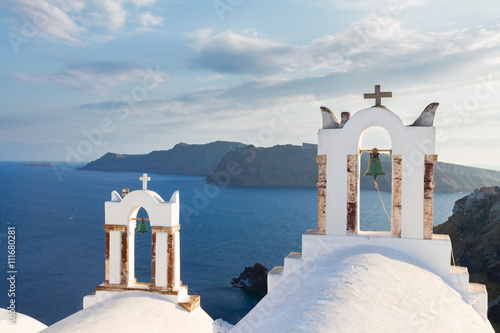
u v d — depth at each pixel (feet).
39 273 254.27
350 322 16.96
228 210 594.24
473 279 167.12
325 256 31.32
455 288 29.01
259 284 227.81
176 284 38.11
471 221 213.87
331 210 32.50
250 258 318.86
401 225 31.07
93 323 29.22
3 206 602.03
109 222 37.96
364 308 18.88
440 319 20.89
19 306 196.34
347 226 32.27
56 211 559.79
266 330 19.04
